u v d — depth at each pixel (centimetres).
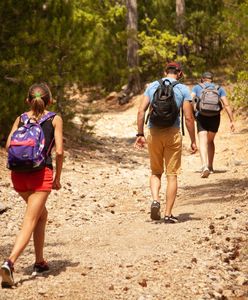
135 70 3966
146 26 4300
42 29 2233
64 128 2431
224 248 973
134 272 868
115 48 4184
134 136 2945
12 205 1470
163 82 1183
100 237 1141
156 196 1238
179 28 4072
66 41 2330
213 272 862
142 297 764
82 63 2433
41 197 831
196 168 2094
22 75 2111
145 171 2067
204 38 4034
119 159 2292
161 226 1195
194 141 1209
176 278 836
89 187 1738
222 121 2906
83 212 1421
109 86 4109
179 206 1414
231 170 1931
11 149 820
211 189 1606
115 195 1648
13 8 2159
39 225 874
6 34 2189
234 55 3534
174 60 4062
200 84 1797
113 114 3672
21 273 894
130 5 4025
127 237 1121
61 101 2420
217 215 1221
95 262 930
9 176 1788
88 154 2303
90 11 4225
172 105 1173
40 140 823
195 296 771
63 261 946
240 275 852
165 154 1218
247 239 1017
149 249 1002
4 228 1269
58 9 2428
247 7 2855
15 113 2072
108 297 772
